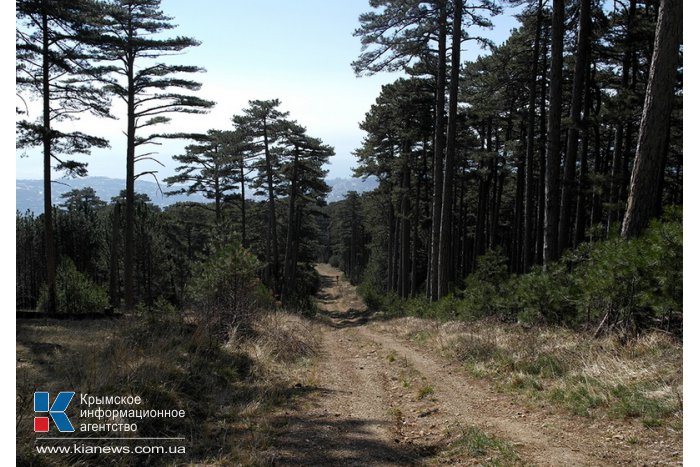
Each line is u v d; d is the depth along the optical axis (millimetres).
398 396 7406
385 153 31875
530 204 19828
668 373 5371
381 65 17938
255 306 12070
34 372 6164
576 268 9156
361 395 7555
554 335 8492
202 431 5344
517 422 5488
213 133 31344
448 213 17328
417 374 8562
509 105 25109
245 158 32062
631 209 7566
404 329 15812
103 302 17078
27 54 15164
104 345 7805
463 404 6500
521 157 24891
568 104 22547
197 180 33875
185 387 6523
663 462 3955
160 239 28969
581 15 13516
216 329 10320
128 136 18828
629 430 4660
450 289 19016
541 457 4371
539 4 17188
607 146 24469
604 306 7594
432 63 20781
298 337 12281
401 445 5090
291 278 39938
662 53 7273
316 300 44906
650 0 13992
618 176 13414
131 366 6402
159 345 7844
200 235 40906
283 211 41781
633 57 15719
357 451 4895
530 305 9828
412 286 30516
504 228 41344
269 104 30938
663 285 5859
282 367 9281
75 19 15719
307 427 5703
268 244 37438
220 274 11508
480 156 25141
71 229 40500
